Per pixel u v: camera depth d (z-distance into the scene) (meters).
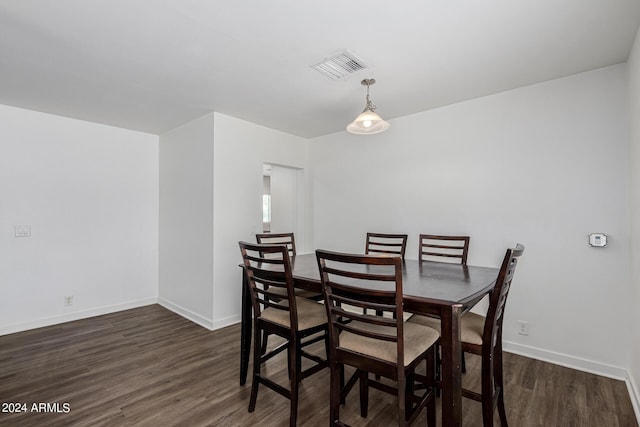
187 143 3.79
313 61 2.31
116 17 1.79
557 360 2.59
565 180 2.57
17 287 3.29
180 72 2.49
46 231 3.46
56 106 3.24
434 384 1.74
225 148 3.51
